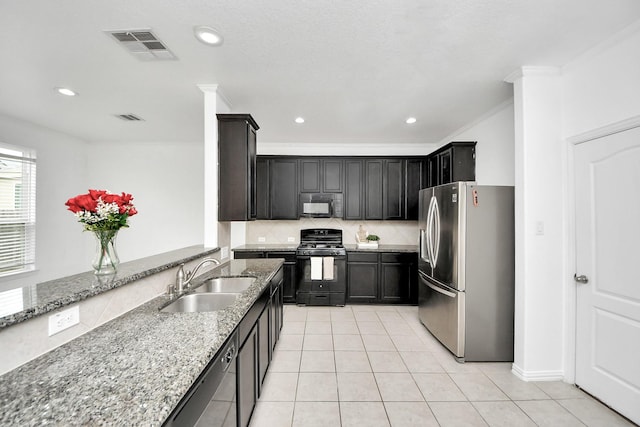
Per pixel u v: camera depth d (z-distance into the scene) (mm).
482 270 2461
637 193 1677
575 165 2064
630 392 1710
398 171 4324
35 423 644
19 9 1511
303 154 4625
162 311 1477
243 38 1802
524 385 2096
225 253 2811
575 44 1858
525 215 2137
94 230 1414
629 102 1700
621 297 1765
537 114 2146
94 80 2400
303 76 2320
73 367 894
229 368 1267
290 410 1833
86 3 1481
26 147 3617
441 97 2740
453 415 1793
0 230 3404
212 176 2572
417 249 4148
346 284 4086
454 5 1504
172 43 1859
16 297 1076
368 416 1781
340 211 4328
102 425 639
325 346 2734
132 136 4285
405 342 2830
